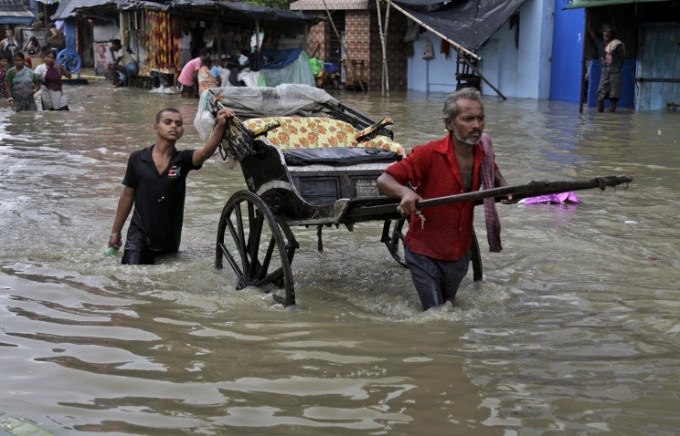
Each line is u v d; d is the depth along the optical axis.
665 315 4.75
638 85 18.69
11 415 3.39
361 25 27.00
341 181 5.36
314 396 3.61
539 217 7.57
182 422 3.34
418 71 27.19
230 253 5.92
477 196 4.03
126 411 3.45
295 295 5.27
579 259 6.09
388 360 4.04
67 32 39.44
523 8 22.27
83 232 6.94
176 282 5.55
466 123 4.44
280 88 6.33
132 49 28.52
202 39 25.27
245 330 4.51
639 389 3.68
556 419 3.38
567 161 10.77
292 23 24.75
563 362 4.02
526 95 22.62
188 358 4.07
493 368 3.94
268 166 5.23
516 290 5.33
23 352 4.12
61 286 5.35
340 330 4.52
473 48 21.03
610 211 7.80
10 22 40.62
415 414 3.42
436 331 4.48
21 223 7.21
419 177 4.64
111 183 9.27
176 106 20.27
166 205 6.04
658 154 11.39
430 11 23.45
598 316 4.76
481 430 3.28
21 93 18.12
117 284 5.45
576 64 20.81
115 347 4.21
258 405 3.51
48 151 11.91
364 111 18.61
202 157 5.85
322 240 6.84
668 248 6.38
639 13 18.47
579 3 17.67
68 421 3.34
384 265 6.11
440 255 4.77
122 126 15.45
